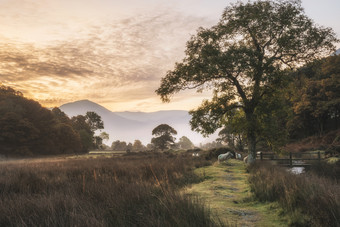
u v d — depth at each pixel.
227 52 17.45
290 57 19.16
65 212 4.31
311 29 17.53
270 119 19.53
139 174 10.67
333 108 47.62
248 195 7.27
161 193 5.88
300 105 49.16
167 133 112.31
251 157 19.19
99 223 3.64
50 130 74.38
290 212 5.03
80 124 109.62
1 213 4.62
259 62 16.94
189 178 10.79
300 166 19.36
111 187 6.71
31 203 5.16
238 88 19.44
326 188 5.94
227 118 20.45
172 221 3.85
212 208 5.77
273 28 17.73
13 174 10.97
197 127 19.91
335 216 4.04
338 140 32.62
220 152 27.30
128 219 4.22
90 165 16.42
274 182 7.36
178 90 20.20
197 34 19.08
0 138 61.50
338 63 46.88
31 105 75.25
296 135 59.19
